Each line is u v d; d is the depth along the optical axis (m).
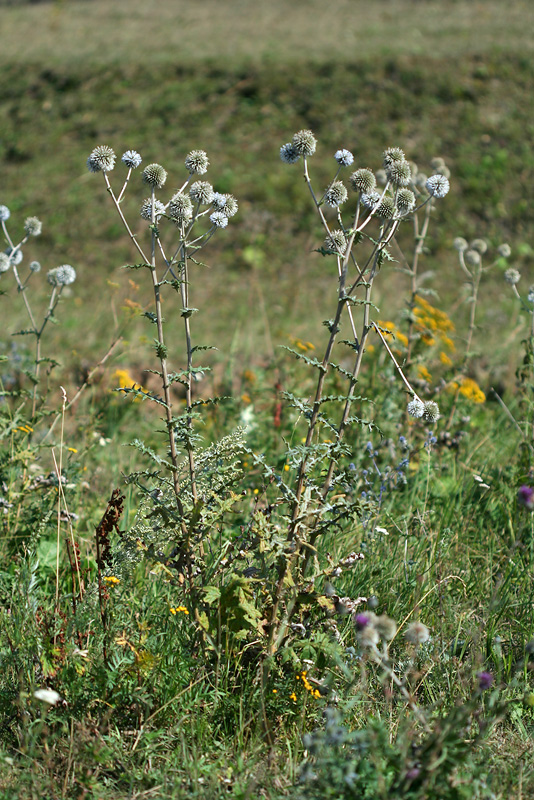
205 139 15.13
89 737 2.72
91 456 5.47
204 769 2.68
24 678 3.02
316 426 3.52
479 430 6.01
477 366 7.69
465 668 3.23
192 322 10.45
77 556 3.33
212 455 3.16
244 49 17.98
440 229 13.15
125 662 2.89
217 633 3.02
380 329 3.06
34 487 4.25
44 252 12.83
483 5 22.30
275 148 14.83
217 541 3.89
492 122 15.26
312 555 3.11
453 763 2.45
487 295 11.76
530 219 13.60
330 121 15.40
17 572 3.70
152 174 3.10
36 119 16.12
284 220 13.37
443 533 4.16
